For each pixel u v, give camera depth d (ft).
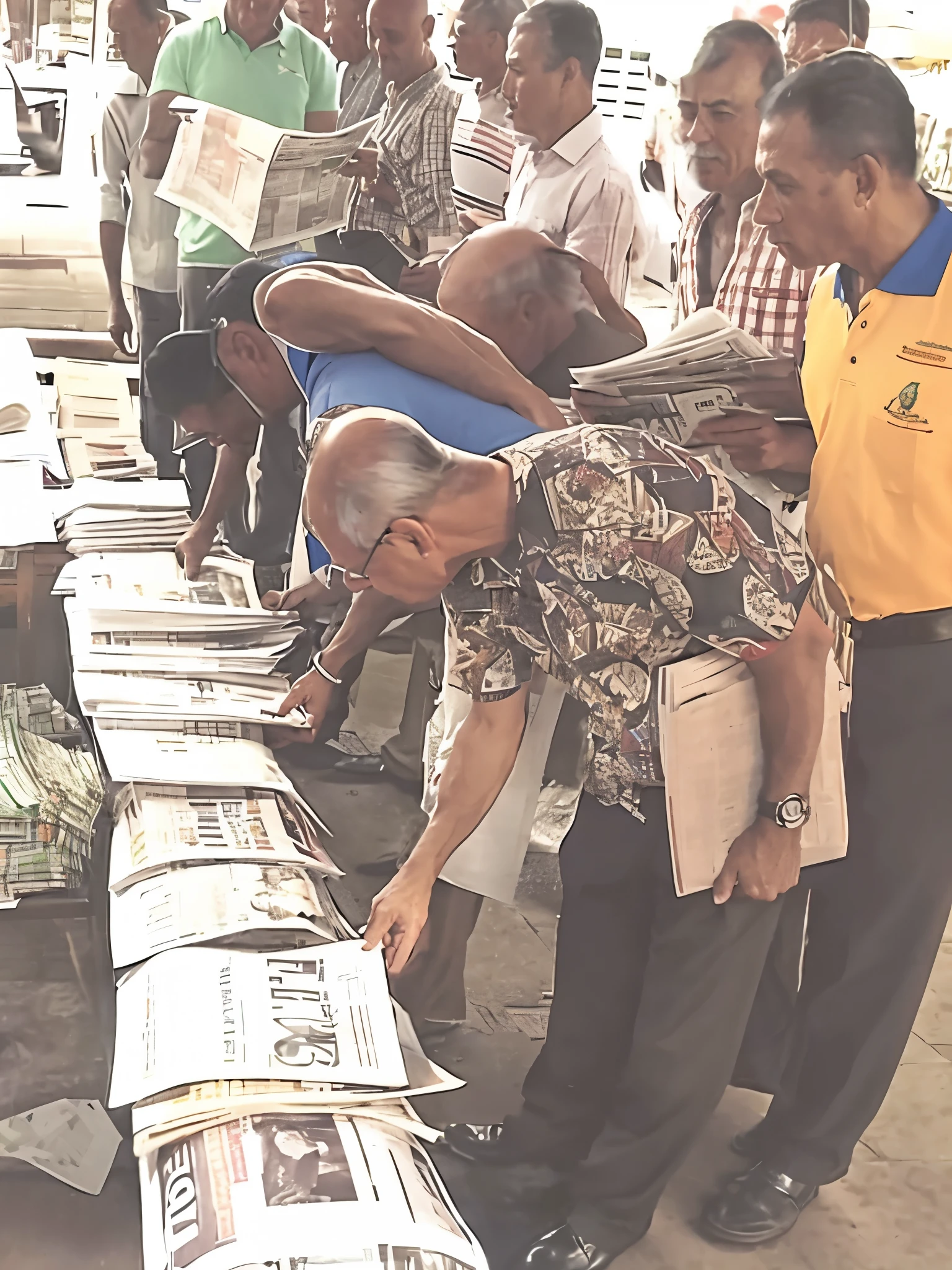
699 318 3.99
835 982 4.75
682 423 4.24
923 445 4.17
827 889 4.70
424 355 4.32
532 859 5.37
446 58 5.01
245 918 4.45
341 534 3.84
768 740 4.02
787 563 3.76
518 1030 5.26
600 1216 4.58
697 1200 4.93
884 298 4.16
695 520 3.64
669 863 4.14
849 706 4.48
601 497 3.62
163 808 4.94
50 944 5.35
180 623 5.72
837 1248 4.81
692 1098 4.40
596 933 4.42
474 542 3.78
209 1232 3.39
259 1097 3.77
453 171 5.15
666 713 3.87
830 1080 4.79
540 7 4.72
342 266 4.35
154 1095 3.77
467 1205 4.73
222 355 5.61
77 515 6.38
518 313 4.58
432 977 5.14
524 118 4.83
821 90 4.14
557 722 4.60
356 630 5.52
